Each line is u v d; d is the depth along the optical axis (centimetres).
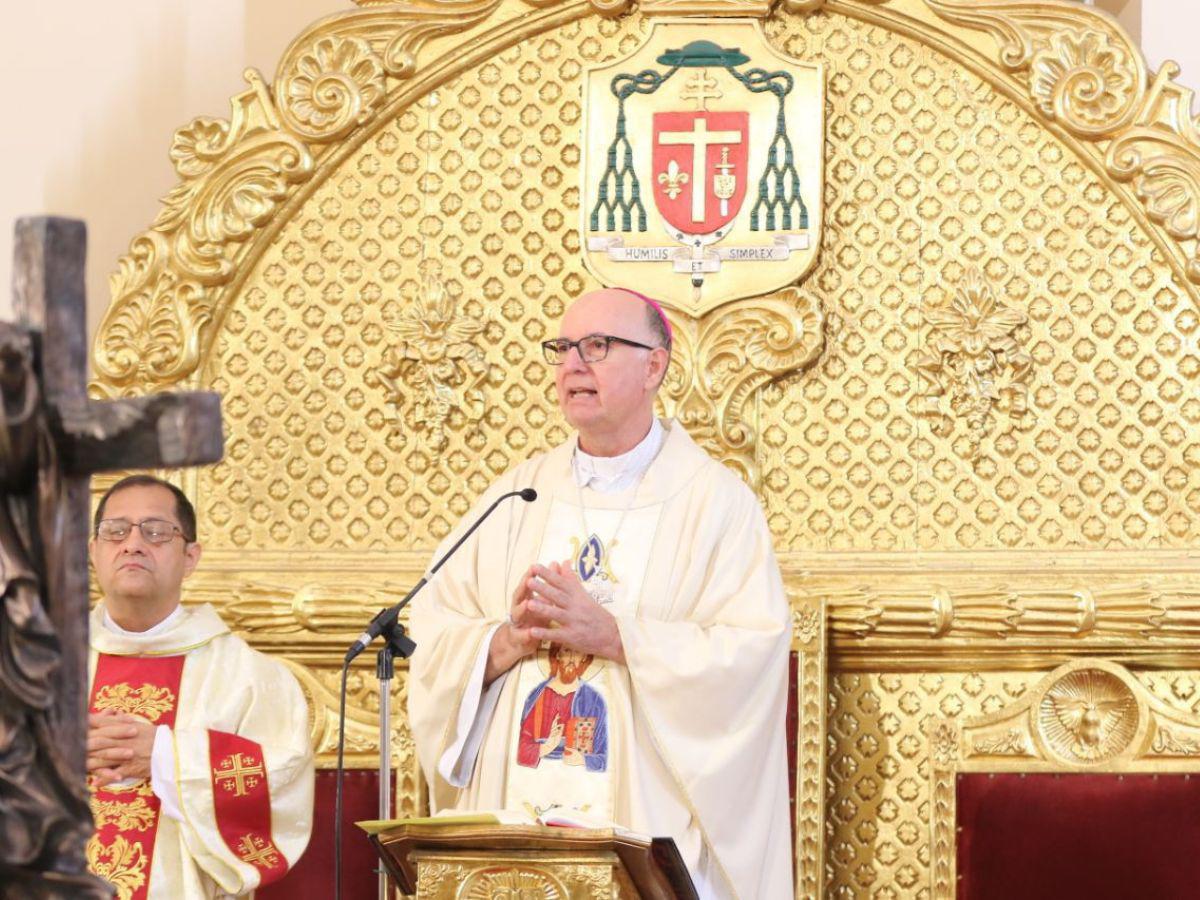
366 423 796
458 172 803
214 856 617
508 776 620
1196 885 697
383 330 799
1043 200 771
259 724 661
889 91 785
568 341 652
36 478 257
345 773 740
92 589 762
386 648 562
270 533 794
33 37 866
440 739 629
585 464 669
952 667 749
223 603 771
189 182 804
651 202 779
